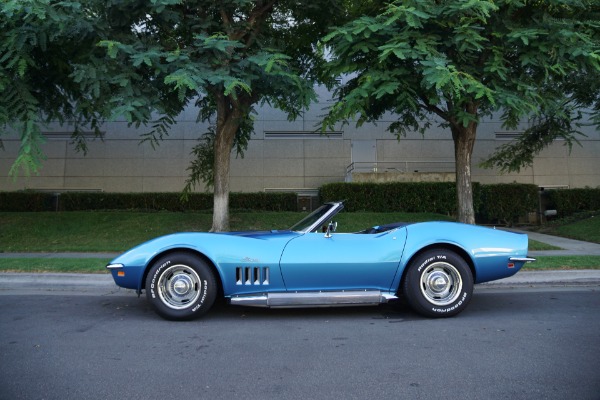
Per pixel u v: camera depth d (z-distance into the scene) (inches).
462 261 215.9
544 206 794.2
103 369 147.5
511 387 130.6
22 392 128.0
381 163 810.8
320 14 471.2
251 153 807.1
